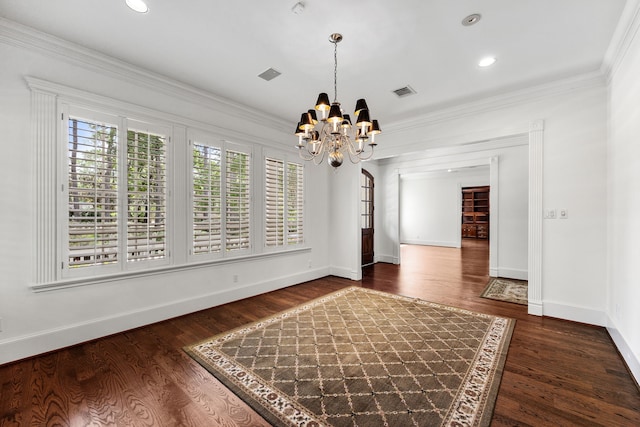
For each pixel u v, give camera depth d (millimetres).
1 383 2041
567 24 2248
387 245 7188
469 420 1665
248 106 4004
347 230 5344
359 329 2980
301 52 2656
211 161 3664
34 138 2404
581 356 2414
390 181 7113
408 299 4020
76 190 2611
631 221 2279
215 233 3703
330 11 2096
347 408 1777
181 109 3383
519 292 4371
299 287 4707
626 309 2365
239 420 1688
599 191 3010
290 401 1849
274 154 4496
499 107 3635
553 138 3262
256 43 2525
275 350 2531
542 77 3125
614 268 2756
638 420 1665
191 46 2576
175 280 3332
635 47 2146
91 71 2709
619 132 2596
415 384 2021
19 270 2344
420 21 2213
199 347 2592
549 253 3289
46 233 2457
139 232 3035
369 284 4910
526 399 1857
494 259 5477
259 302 3910
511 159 5328
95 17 2186
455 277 5441
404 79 3186
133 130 2982
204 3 2027
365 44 2525
